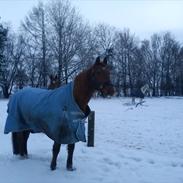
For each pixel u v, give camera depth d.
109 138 12.52
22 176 6.93
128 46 71.44
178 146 11.09
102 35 67.19
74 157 8.53
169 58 78.88
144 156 8.93
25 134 8.23
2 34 33.09
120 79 69.50
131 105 31.53
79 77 6.73
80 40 52.53
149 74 75.75
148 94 64.50
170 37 80.38
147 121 17.77
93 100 42.38
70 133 6.73
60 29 51.38
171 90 78.12
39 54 52.94
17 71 59.34
